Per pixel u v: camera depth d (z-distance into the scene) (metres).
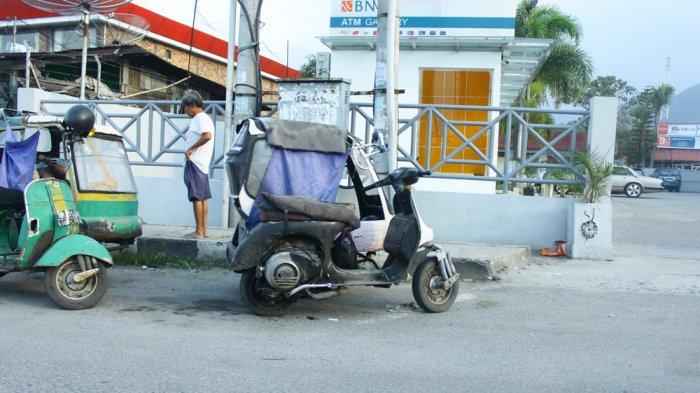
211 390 4.14
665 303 6.88
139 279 7.70
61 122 6.83
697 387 4.40
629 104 81.31
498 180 9.76
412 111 13.88
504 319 6.16
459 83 14.17
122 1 14.27
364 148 7.57
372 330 5.71
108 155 7.08
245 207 6.10
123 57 17.70
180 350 4.97
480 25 13.98
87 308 6.14
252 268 5.91
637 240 11.63
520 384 4.40
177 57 22.97
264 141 6.20
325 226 5.91
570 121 10.77
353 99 14.63
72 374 4.36
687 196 33.31
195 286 7.39
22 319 5.71
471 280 7.96
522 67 15.65
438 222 9.76
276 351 5.02
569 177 9.84
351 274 6.06
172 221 10.67
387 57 8.41
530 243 9.63
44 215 5.99
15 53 16.27
